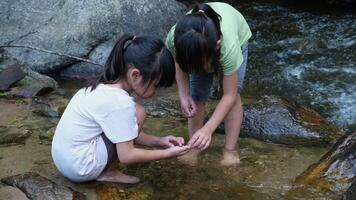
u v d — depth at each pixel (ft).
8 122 10.44
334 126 10.63
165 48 7.52
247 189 8.14
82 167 7.80
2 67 13.23
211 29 7.47
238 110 9.14
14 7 14.19
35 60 13.58
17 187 7.95
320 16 18.13
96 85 7.83
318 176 8.28
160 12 14.47
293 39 16.05
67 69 13.76
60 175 8.44
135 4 14.21
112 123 7.55
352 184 7.51
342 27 16.96
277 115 10.15
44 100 11.69
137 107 8.02
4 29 13.98
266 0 20.03
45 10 14.19
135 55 7.36
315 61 14.37
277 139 9.76
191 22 7.49
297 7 19.15
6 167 8.67
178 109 11.13
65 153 7.82
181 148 7.96
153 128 10.26
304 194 7.90
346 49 15.16
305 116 10.45
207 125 8.28
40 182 7.93
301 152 9.36
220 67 8.16
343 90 12.66
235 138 9.27
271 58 14.66
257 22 17.70
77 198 7.64
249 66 14.12
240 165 8.87
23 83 12.44
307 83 13.10
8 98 11.80
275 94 12.64
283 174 8.57
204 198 7.91
